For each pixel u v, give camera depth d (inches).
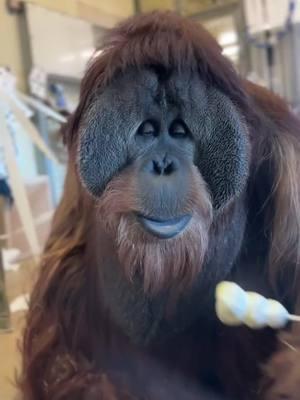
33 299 38.8
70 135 32.8
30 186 100.0
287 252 32.3
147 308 31.1
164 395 33.6
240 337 33.2
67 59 152.7
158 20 30.6
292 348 30.0
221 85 29.9
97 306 34.6
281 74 152.9
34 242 61.8
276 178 32.9
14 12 139.8
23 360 38.2
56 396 34.2
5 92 67.6
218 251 31.4
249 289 33.4
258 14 146.6
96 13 166.1
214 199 30.1
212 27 164.1
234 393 34.1
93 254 34.8
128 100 29.3
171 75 29.0
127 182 28.9
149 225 28.5
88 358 35.6
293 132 34.8
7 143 65.5
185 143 29.5
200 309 32.0
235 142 29.5
